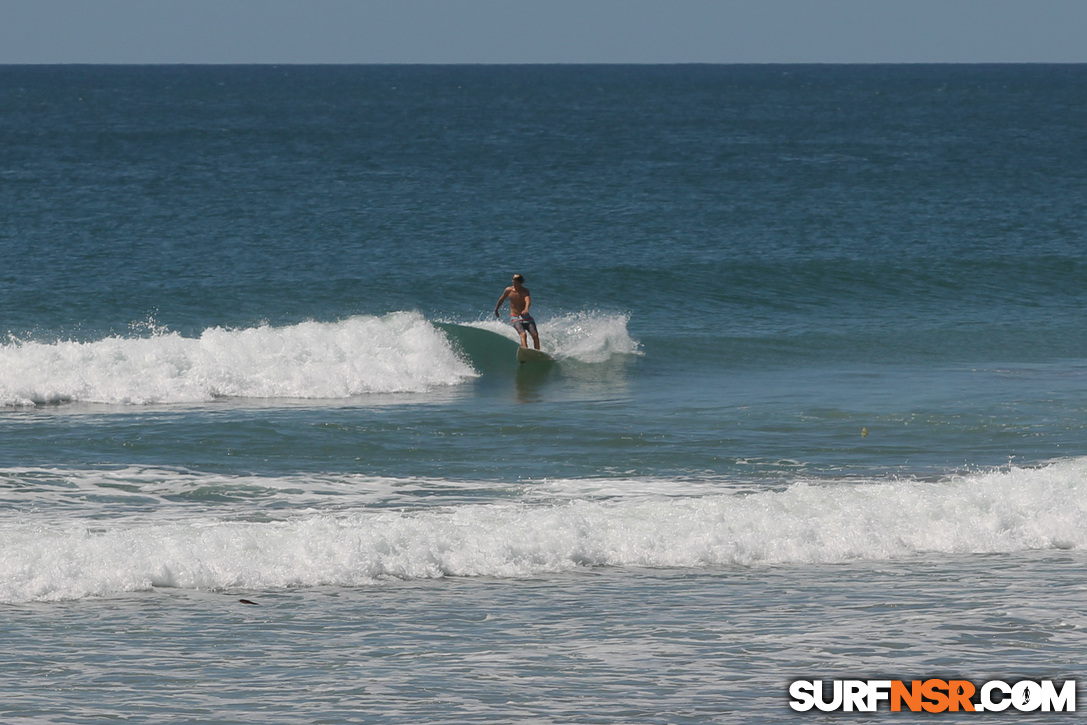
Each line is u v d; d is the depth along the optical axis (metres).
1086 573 44.09
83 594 40.00
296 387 80.31
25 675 32.81
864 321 108.88
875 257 138.88
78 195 192.12
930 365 90.69
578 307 114.06
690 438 66.94
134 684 32.34
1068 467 56.72
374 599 40.28
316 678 32.97
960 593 41.25
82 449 62.81
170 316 104.94
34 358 78.44
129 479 56.66
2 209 171.25
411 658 34.62
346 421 70.62
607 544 45.75
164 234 150.00
